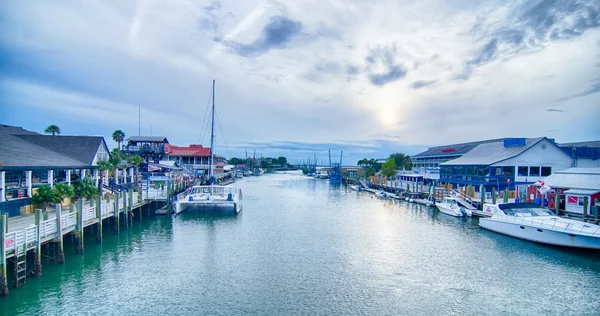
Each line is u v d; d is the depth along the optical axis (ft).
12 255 59.62
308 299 63.31
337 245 100.01
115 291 65.05
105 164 139.13
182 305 60.08
